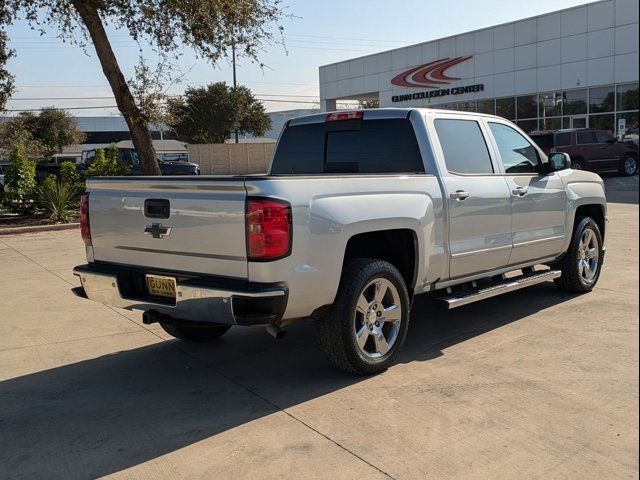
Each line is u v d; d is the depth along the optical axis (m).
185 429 3.94
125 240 4.75
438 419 3.95
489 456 3.46
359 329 4.64
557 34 28.81
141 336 6.03
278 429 3.89
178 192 4.37
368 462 3.44
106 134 87.38
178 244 4.39
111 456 3.61
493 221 5.70
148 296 4.67
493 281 6.12
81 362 5.29
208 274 4.27
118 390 4.63
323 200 4.29
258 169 41.56
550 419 3.90
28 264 10.21
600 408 4.04
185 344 5.75
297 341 5.75
